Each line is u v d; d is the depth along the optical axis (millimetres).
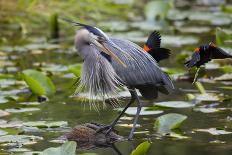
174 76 14750
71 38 19422
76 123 11484
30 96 13438
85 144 10484
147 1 25047
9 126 11164
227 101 12781
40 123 11281
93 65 10852
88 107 12633
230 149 9805
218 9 23703
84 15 20797
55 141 10430
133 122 11477
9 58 16750
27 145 10172
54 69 15492
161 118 11164
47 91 13508
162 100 13055
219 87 13852
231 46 16188
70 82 14539
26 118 11766
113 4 22609
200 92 13445
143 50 10961
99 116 11969
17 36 19453
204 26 20625
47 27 20203
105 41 10680
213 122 11344
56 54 17391
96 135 10680
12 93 13555
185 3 25719
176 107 12328
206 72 15312
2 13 20062
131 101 10961
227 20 21469
